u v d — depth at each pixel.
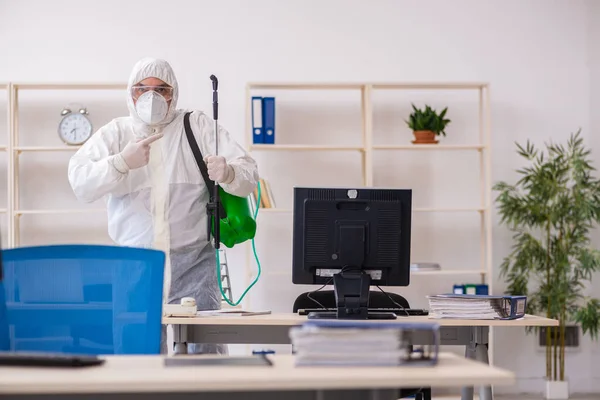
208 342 3.36
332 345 1.75
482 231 6.32
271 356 1.95
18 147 5.93
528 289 6.39
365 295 3.33
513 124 6.48
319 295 3.99
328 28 6.41
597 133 6.47
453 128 6.43
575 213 6.01
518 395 6.34
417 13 6.46
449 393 6.20
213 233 3.66
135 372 1.68
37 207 6.21
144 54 6.29
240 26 6.35
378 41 6.44
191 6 6.32
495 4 6.49
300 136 6.37
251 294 6.29
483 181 6.34
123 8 6.29
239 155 3.81
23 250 2.38
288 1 6.39
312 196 3.41
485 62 6.49
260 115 6.26
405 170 6.41
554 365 6.15
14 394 1.67
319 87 6.14
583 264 5.98
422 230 6.43
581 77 6.47
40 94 6.23
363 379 1.61
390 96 6.41
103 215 6.25
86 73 6.26
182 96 6.29
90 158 3.76
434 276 6.39
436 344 1.78
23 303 2.36
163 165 3.77
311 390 1.80
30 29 6.24
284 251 6.32
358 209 3.42
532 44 6.46
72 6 6.28
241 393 1.76
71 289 2.40
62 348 2.38
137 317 2.41
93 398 1.70
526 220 6.09
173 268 3.74
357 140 6.39
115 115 6.26
